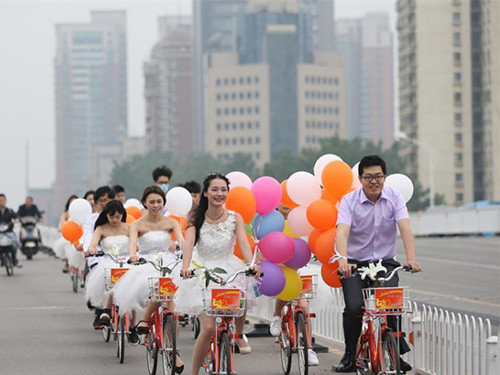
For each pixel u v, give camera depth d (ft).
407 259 70.18
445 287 168.25
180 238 89.76
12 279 200.13
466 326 74.08
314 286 84.38
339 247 71.41
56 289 175.83
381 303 65.87
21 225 270.05
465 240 308.40
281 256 80.64
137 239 90.43
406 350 71.67
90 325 121.90
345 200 73.10
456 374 75.36
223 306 68.33
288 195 86.02
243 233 72.54
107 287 94.32
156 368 82.33
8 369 88.38
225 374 69.72
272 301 89.92
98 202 117.70
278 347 100.12
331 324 105.91
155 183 128.36
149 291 81.46
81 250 119.14
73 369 88.07
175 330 77.77
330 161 86.38
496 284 172.86
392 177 83.87
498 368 67.72
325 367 86.22
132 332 89.86
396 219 72.13
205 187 71.92
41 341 107.04
